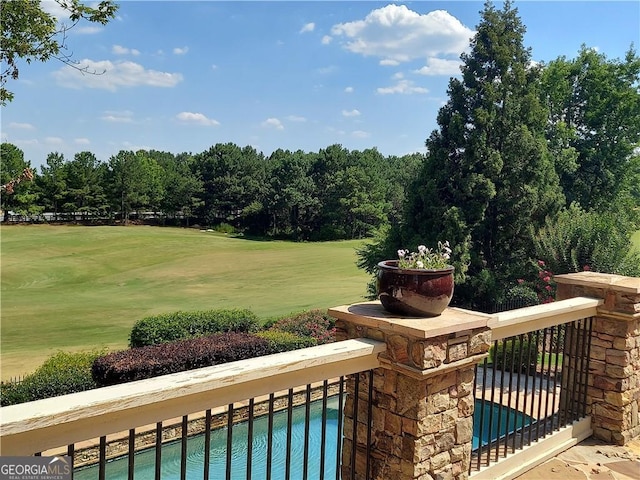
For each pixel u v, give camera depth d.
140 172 58.16
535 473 3.45
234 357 9.29
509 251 16.08
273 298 24.52
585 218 13.32
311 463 6.01
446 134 16.05
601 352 4.07
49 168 54.31
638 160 22.69
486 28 15.74
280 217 57.88
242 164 61.50
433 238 15.23
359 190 56.72
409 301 2.45
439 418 2.48
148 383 1.58
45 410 1.32
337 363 2.27
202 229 59.09
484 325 2.55
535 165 15.46
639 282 4.00
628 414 4.05
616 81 22.66
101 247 41.94
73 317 19.88
